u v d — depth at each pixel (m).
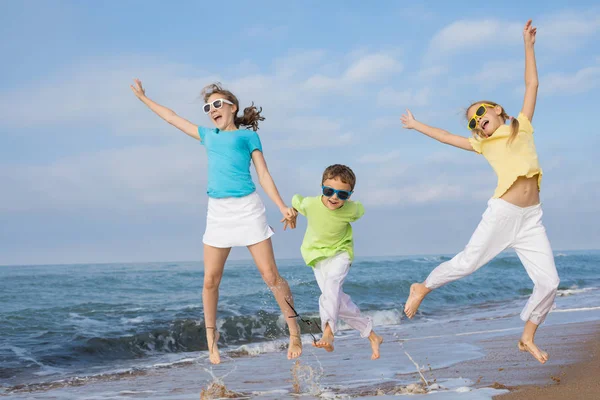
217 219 4.53
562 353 5.45
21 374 6.88
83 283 18.14
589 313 9.34
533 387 4.04
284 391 4.85
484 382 4.41
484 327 8.86
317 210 4.64
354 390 4.59
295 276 20.05
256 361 7.16
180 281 19.00
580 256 34.91
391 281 15.96
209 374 6.35
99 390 5.65
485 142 4.32
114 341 8.52
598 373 4.37
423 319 11.35
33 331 9.16
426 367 5.45
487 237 4.12
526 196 4.12
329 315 4.46
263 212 4.56
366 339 8.48
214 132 4.62
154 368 7.09
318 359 6.77
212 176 4.56
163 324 9.62
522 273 20.92
